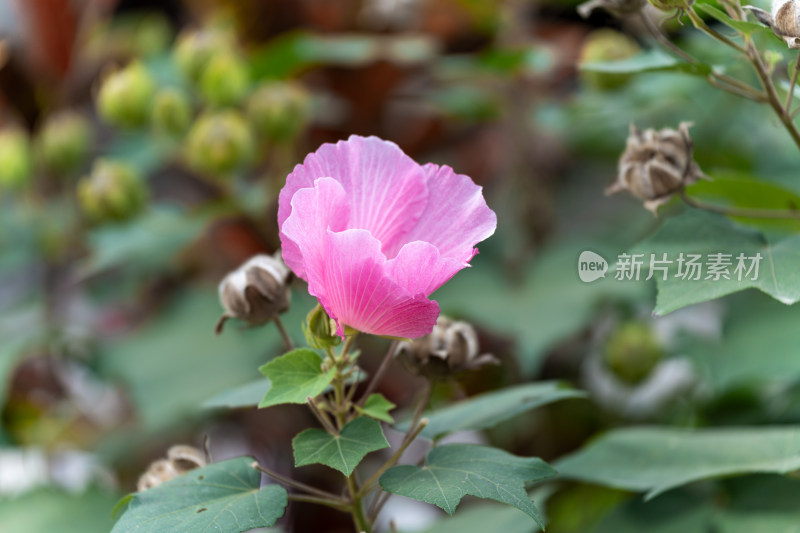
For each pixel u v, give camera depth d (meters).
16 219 2.32
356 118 2.31
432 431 1.39
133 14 2.73
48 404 2.31
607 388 1.89
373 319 1.28
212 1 2.30
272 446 2.12
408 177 1.30
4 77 2.40
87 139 2.31
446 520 1.49
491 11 2.11
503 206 2.03
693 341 1.56
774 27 1.32
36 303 2.23
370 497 1.86
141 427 2.00
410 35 2.29
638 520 1.50
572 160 2.21
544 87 2.16
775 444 1.45
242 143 1.86
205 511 1.29
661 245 1.35
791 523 1.45
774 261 1.33
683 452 1.46
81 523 1.59
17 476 2.16
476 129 2.34
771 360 1.49
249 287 1.35
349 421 1.31
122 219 1.93
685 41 1.69
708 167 1.94
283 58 1.93
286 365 1.30
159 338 1.98
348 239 1.26
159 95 1.96
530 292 1.82
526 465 1.30
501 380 1.91
